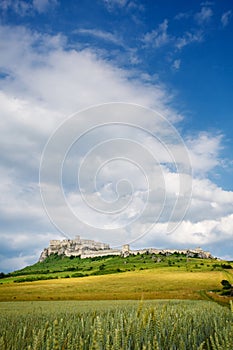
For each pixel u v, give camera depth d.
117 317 9.17
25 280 145.00
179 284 108.62
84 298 77.94
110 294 88.81
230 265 170.12
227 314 11.54
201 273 138.88
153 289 99.69
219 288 96.31
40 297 82.25
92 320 8.35
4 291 99.94
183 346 6.98
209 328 9.60
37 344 6.25
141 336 6.79
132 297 78.31
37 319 15.92
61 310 26.41
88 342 7.28
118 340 6.12
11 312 26.02
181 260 192.62
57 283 121.81
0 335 9.16
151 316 7.09
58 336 6.04
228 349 6.61
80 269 182.12
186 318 10.20
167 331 7.71
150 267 167.50
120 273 149.00
